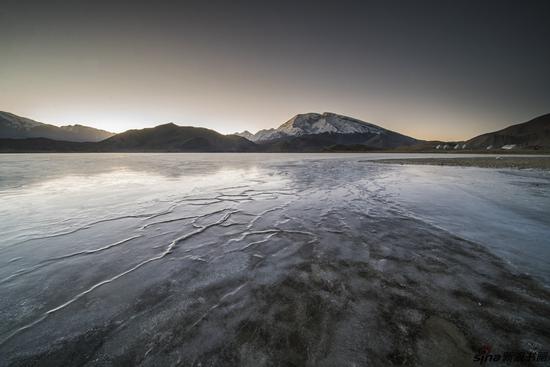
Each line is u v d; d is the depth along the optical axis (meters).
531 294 2.47
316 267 3.13
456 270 2.99
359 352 1.82
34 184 10.58
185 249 3.77
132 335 2.03
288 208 6.21
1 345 1.96
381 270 3.02
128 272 3.09
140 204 6.72
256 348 1.87
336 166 21.23
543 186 9.36
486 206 6.25
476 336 1.95
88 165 23.02
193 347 1.89
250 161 30.94
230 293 2.59
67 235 4.41
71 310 2.37
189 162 28.50
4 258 3.52
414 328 2.04
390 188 9.13
